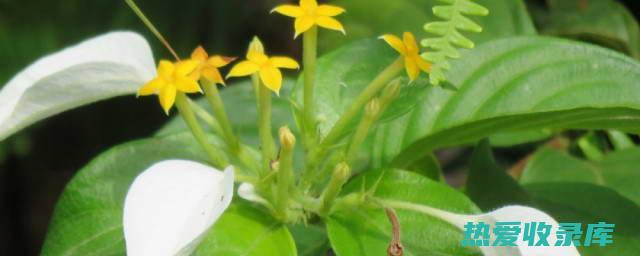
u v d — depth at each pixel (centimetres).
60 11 48
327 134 25
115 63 23
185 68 24
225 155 27
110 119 57
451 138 28
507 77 29
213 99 24
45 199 76
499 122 27
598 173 33
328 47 36
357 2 36
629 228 28
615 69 28
